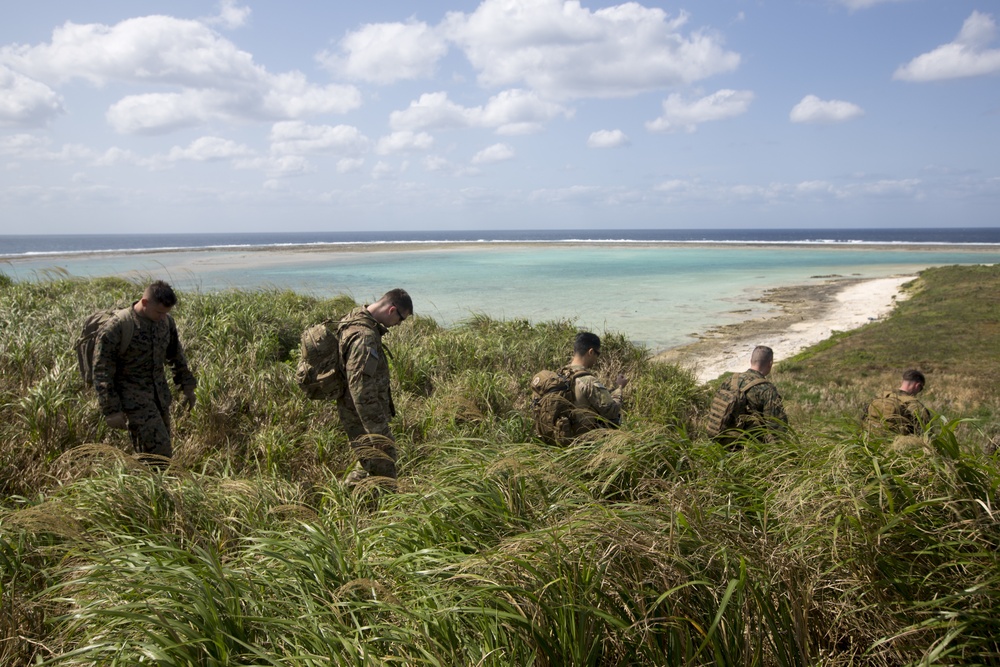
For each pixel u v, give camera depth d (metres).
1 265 40.94
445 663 1.91
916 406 5.01
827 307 26.77
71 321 7.48
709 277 40.62
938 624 2.07
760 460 3.66
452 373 8.07
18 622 2.44
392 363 7.46
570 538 2.36
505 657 1.94
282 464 4.77
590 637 1.99
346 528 3.12
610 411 4.57
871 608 2.28
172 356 4.60
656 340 19.22
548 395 4.54
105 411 4.04
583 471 3.48
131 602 2.20
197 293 10.59
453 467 3.44
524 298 28.20
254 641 2.17
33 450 4.36
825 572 2.38
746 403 4.86
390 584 2.38
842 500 2.55
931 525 2.44
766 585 2.23
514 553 2.28
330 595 2.38
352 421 4.52
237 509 3.40
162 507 3.26
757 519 2.91
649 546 2.33
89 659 2.06
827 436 3.79
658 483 3.07
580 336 4.82
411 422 5.87
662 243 103.25
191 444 4.95
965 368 14.16
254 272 41.22
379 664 1.95
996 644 2.01
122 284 12.17
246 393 5.91
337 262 53.28
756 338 19.62
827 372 14.43
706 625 2.12
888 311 25.12
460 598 2.17
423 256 64.31
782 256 66.25
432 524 2.82
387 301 4.39
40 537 2.96
